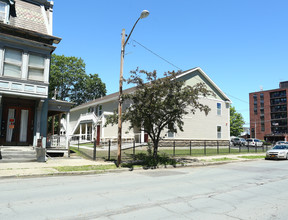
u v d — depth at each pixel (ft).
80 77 163.12
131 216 17.08
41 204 19.74
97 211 18.13
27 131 52.08
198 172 41.39
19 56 49.03
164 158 55.31
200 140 89.92
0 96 45.96
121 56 46.09
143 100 45.60
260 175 38.52
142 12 39.45
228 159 61.00
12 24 50.21
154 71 46.57
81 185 28.25
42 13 56.95
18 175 32.12
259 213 18.33
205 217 17.15
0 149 45.68
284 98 248.52
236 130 215.10
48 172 34.83
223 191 26.25
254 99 271.49
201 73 93.71
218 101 99.19
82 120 106.63
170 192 25.22
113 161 49.73
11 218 16.25
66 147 55.31
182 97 45.75
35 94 49.44
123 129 88.28
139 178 34.37
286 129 243.60
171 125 51.62
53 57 152.46
